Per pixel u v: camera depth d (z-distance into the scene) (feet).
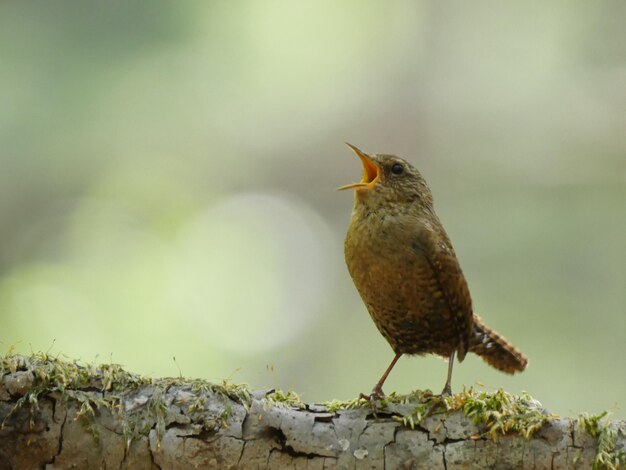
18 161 42.47
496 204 44.57
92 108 42.65
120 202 44.01
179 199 45.16
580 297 39.88
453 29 48.03
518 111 46.73
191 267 41.75
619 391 37.93
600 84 45.16
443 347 22.33
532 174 44.65
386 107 49.08
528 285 40.60
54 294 35.35
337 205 50.19
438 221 22.50
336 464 17.06
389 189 21.97
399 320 21.93
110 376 17.16
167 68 43.29
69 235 41.86
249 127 47.52
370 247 21.47
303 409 17.49
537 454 16.89
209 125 45.85
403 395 17.90
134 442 16.89
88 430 16.83
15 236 42.29
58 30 41.42
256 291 44.09
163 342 35.73
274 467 17.06
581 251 40.98
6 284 35.35
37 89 41.70
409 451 17.06
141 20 42.04
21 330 33.60
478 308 40.47
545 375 38.50
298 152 49.47
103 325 35.06
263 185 49.39
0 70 41.19
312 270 48.73
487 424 17.10
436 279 21.38
